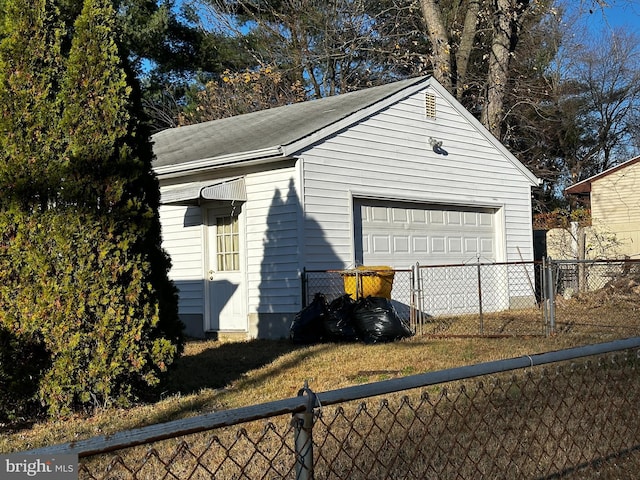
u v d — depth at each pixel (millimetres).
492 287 16109
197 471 4789
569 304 15875
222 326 13125
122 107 7023
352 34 26438
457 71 23141
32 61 6809
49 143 6758
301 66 26547
